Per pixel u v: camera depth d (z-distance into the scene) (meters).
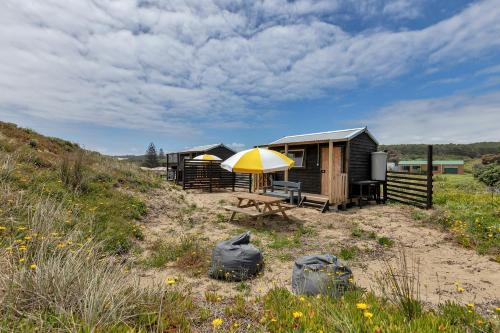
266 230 6.62
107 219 5.64
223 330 2.15
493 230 5.79
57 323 1.90
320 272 3.10
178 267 4.21
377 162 10.57
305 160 11.13
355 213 8.76
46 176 6.70
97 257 3.35
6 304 2.00
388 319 2.15
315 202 9.74
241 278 3.77
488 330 2.13
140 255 4.63
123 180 9.35
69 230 4.35
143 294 2.49
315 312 2.26
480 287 3.58
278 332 2.05
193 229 6.61
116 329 1.90
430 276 3.98
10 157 6.79
